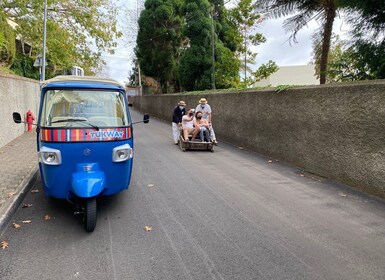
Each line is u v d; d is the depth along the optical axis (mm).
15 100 12336
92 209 4668
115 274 3660
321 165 7836
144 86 39656
